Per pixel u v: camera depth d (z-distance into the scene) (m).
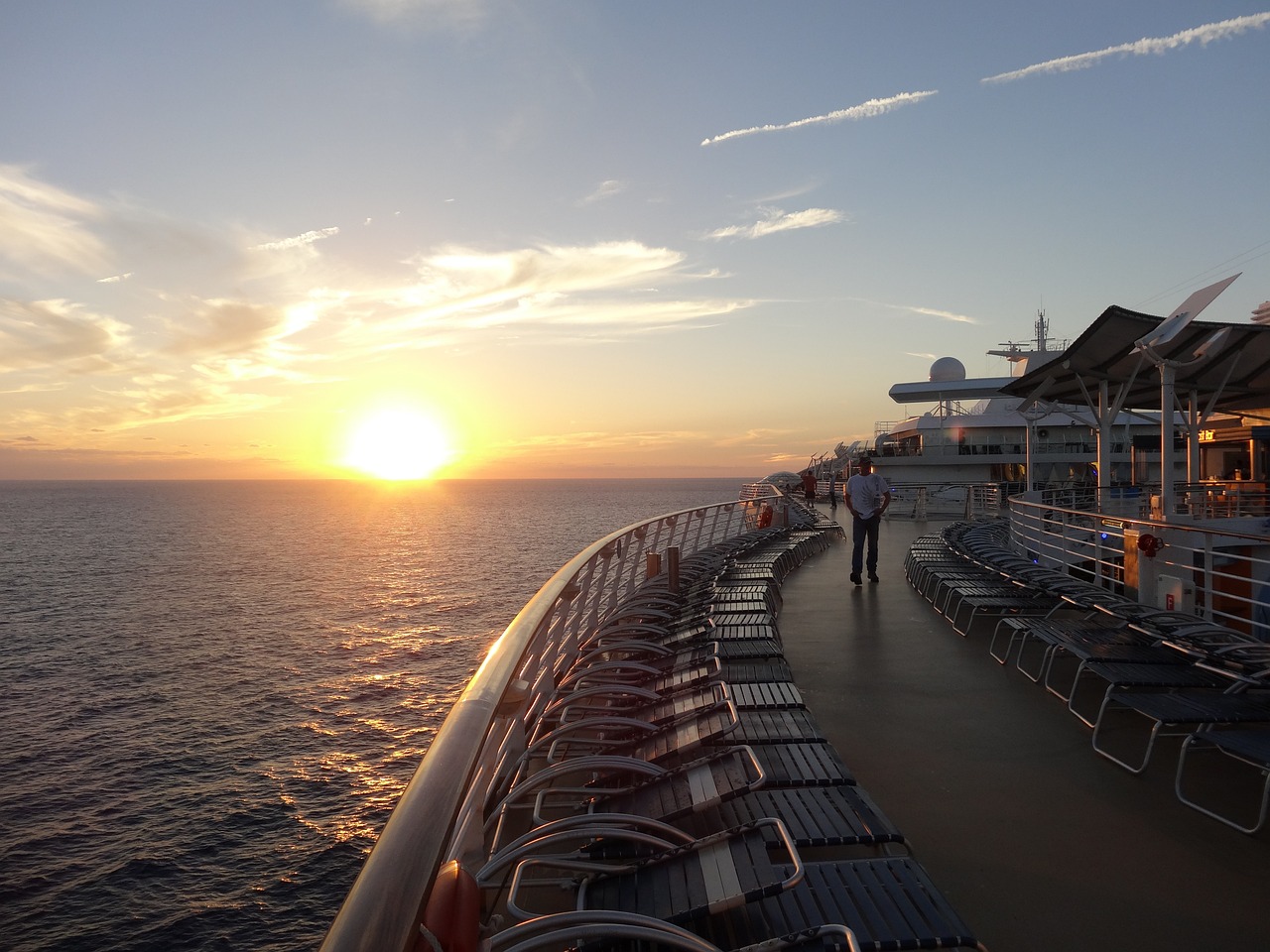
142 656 48.91
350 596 71.31
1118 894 3.31
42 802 27.84
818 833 3.13
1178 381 17.77
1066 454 40.22
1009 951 2.94
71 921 20.69
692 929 2.55
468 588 75.38
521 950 1.93
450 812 1.50
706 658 5.60
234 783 29.23
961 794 4.37
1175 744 5.10
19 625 60.00
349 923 1.11
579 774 4.51
